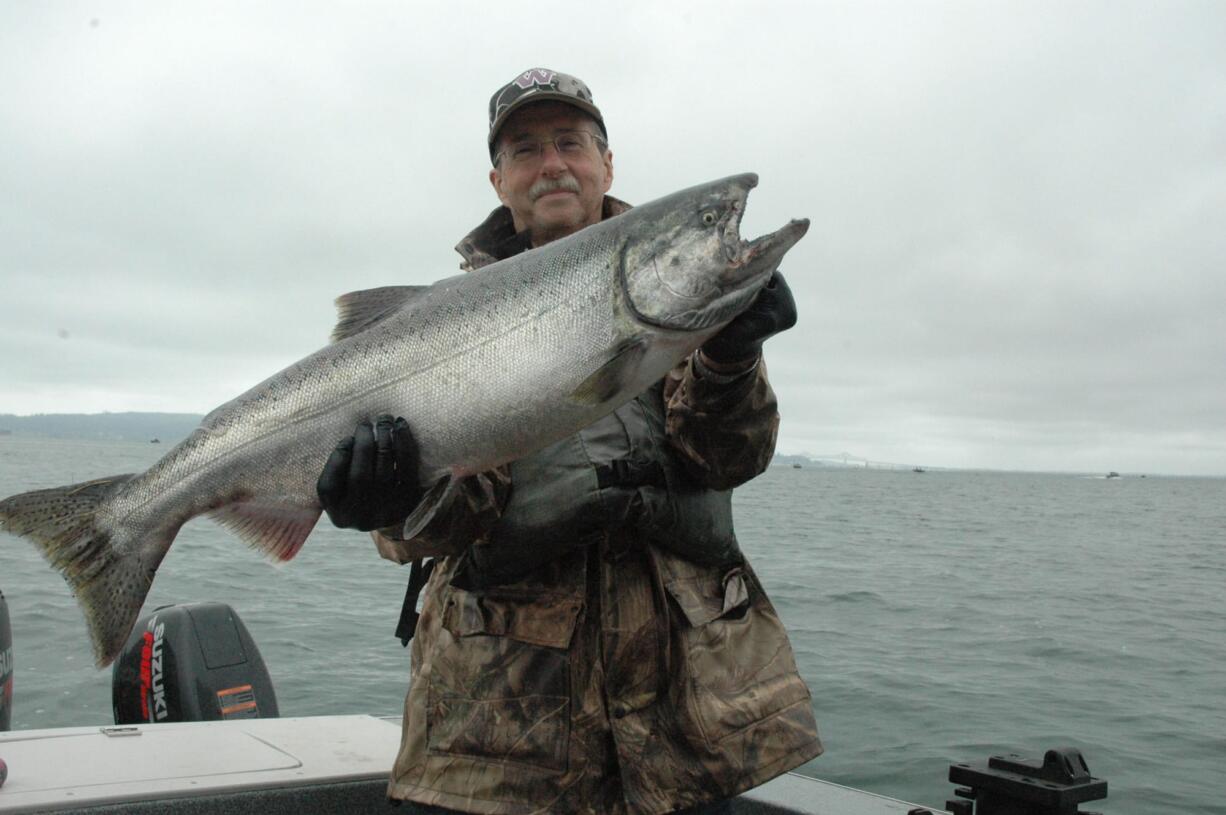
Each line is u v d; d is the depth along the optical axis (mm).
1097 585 16172
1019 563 19922
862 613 12320
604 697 2574
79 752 3252
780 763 2582
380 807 3215
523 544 2631
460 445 2707
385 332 2879
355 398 2842
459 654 2670
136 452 105250
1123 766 6129
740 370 2504
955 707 7477
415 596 3029
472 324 2775
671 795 2492
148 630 4582
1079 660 9500
